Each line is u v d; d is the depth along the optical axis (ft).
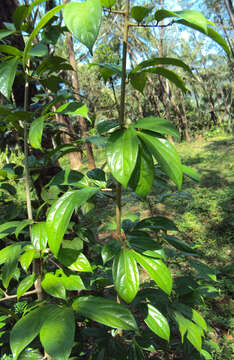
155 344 4.30
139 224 3.53
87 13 1.83
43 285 2.68
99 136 2.81
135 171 2.43
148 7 2.33
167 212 17.76
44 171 4.12
